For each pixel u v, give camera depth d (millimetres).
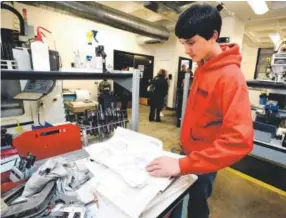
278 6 3537
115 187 650
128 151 879
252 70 8766
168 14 3854
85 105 3252
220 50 788
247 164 2656
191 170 633
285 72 2273
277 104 2588
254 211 1778
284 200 1947
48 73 746
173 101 6527
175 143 3285
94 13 3404
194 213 1010
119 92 4469
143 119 4922
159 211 586
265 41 7715
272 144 1989
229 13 3979
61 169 685
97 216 559
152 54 6914
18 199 595
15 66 717
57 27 4430
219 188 2111
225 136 606
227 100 655
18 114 1297
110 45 5633
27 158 767
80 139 1146
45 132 1004
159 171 681
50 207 584
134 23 4105
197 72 900
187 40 712
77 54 1324
